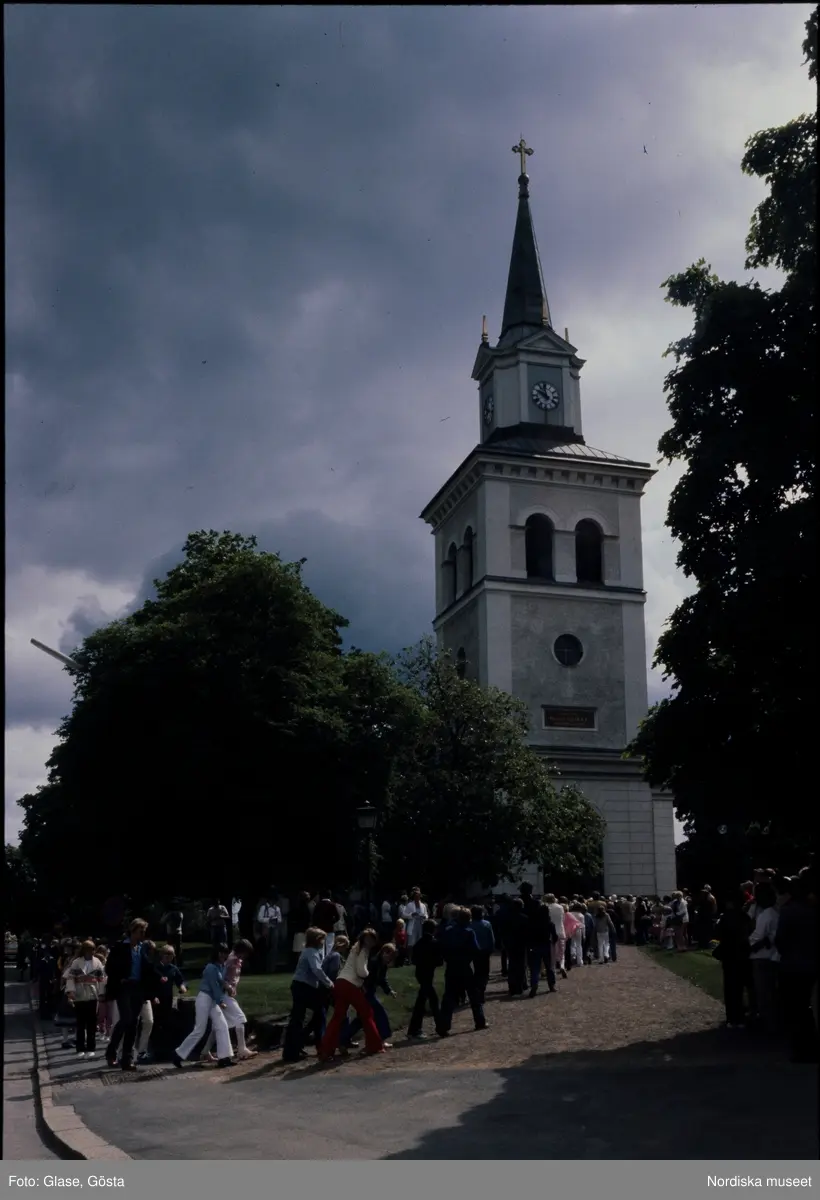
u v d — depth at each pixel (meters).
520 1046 18.45
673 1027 19.28
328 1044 18.56
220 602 36.09
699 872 55.25
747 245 20.42
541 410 55.94
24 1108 16.28
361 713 37.22
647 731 21.34
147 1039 20.16
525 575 51.62
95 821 35.91
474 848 38.56
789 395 19.28
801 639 18.00
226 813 34.28
